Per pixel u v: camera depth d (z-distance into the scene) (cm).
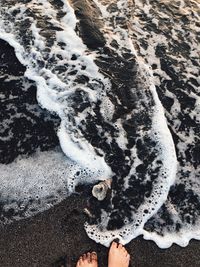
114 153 125
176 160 126
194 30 155
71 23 148
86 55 141
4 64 139
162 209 119
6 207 116
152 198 119
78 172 120
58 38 144
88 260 110
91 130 128
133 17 155
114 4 157
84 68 138
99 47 144
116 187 120
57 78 136
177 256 113
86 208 116
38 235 112
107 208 117
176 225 117
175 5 161
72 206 116
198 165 127
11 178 119
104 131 128
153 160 124
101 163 122
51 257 111
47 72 137
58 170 120
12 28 146
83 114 130
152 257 112
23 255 110
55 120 129
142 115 132
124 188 120
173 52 148
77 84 135
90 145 125
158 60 145
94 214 116
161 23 155
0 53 141
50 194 117
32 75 137
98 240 113
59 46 142
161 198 119
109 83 136
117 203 118
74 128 127
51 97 132
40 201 116
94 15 152
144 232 115
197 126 134
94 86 135
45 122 129
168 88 140
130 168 123
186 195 122
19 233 112
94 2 156
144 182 121
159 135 128
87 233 113
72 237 113
